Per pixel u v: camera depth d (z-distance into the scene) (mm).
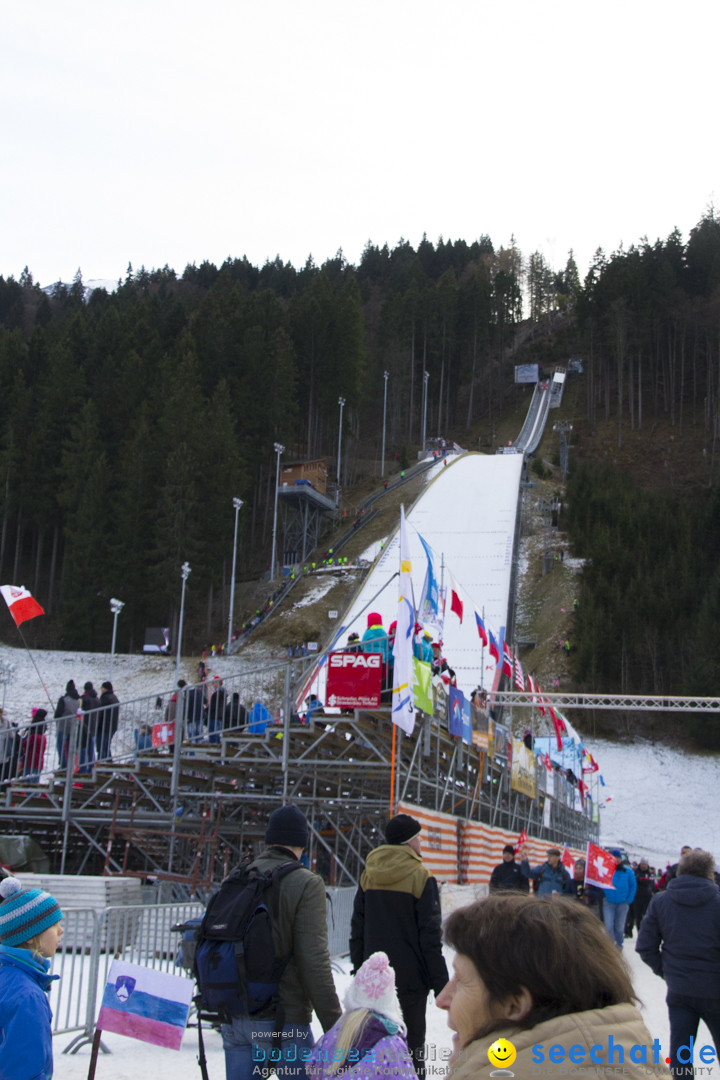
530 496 108812
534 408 159375
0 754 20188
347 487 117875
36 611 23953
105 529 81312
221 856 20234
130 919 10094
